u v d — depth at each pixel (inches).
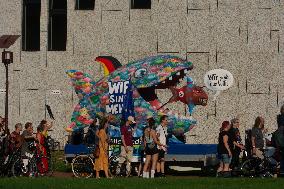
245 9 1857.8
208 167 1294.3
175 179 1139.9
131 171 1290.6
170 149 1300.4
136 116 1363.2
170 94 1839.3
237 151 1244.5
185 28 1866.4
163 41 1868.8
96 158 1206.3
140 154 1290.6
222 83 1694.1
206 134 1838.1
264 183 1062.4
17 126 1268.5
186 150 1298.0
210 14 1863.9
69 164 1435.8
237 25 1857.8
